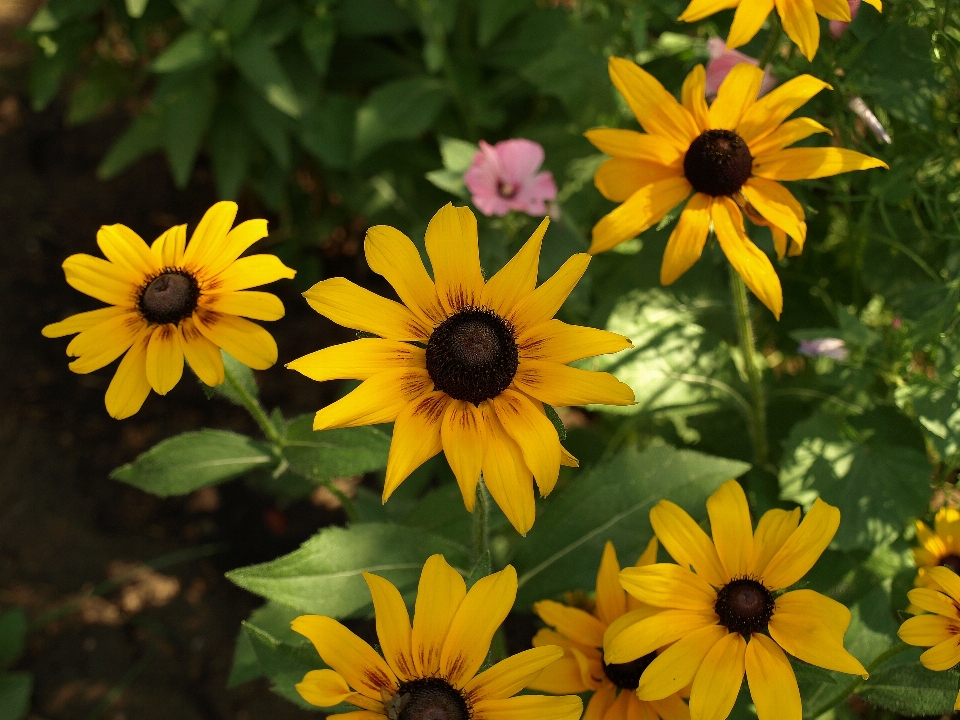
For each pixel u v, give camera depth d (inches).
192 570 32.0
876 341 23.0
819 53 23.0
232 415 35.0
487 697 17.2
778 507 23.5
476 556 19.9
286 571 20.2
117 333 19.3
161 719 28.9
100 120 42.9
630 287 27.0
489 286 18.3
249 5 29.1
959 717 24.0
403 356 18.0
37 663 30.1
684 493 21.5
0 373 36.1
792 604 18.1
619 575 18.2
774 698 17.5
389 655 17.3
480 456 17.5
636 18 25.7
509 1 30.2
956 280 22.6
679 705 18.9
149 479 21.2
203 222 19.6
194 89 31.6
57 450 34.5
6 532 32.8
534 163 25.2
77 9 32.6
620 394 17.6
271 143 31.8
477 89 32.5
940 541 20.3
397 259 18.2
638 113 20.6
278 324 36.8
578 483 21.7
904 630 18.0
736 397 24.5
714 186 20.4
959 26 22.2
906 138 24.5
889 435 23.5
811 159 20.3
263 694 29.3
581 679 19.4
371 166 33.2
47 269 38.4
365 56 34.0
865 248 25.1
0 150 41.8
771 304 20.1
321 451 21.2
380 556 20.6
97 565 32.1
